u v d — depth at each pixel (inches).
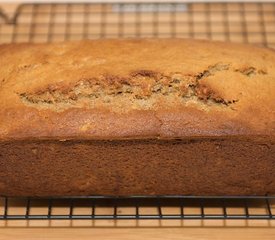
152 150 12.3
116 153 12.4
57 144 12.2
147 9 18.8
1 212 13.6
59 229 13.4
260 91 12.5
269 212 13.3
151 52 13.1
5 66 13.1
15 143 12.1
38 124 12.0
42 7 18.8
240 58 13.0
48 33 18.1
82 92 12.3
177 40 13.7
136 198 13.9
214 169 12.7
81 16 18.6
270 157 12.4
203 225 13.5
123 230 13.4
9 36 17.9
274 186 13.0
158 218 13.0
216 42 13.8
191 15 18.7
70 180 12.9
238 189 13.1
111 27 18.4
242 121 12.0
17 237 13.2
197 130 11.9
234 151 12.3
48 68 12.8
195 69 12.6
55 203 13.8
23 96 12.4
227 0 18.7
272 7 18.8
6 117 12.1
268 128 12.0
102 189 13.1
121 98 12.4
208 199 13.9
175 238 13.2
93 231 13.4
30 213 13.6
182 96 12.4
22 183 12.9
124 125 11.9
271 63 13.2
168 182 13.0
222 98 12.2
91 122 12.0
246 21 18.5
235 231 13.4
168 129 11.9
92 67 12.7
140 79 12.5
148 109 12.2
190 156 12.4
